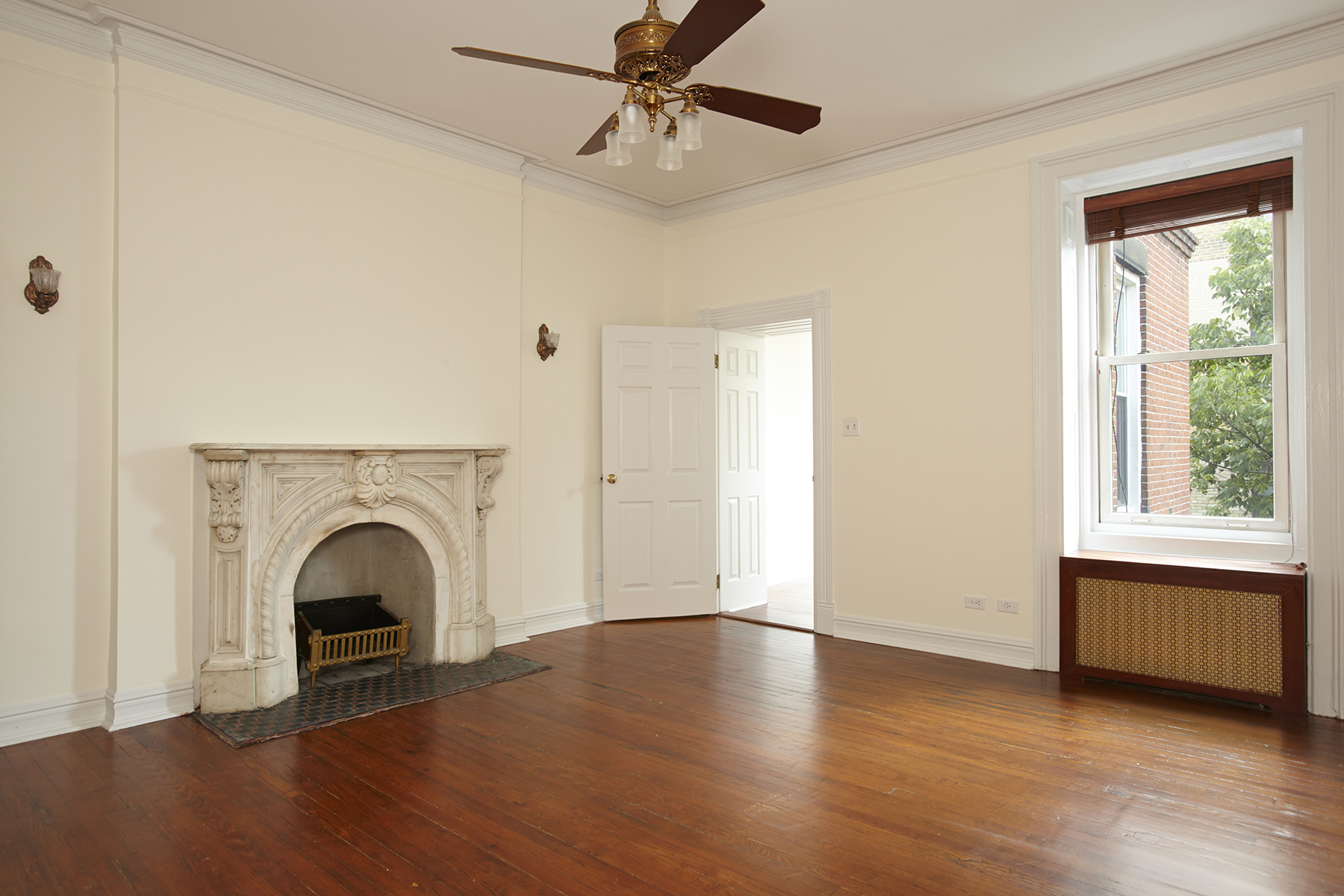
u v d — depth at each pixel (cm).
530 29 323
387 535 425
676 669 403
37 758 284
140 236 325
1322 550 325
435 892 198
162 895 198
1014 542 408
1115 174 385
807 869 207
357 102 391
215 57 343
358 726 319
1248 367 365
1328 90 321
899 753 287
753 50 341
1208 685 344
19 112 303
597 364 530
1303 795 248
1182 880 200
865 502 466
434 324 426
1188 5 306
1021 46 339
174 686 329
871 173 464
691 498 537
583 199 520
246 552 336
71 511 314
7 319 300
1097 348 408
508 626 459
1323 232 323
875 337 462
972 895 194
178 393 334
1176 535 381
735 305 534
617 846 220
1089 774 267
